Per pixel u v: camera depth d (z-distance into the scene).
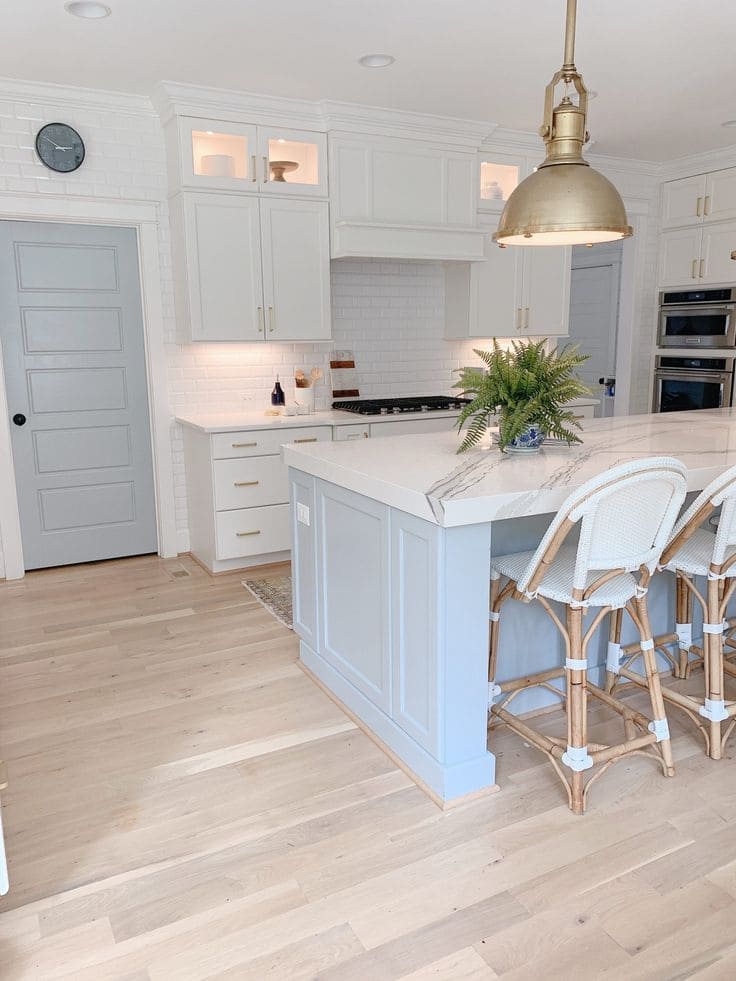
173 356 4.57
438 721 2.18
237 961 1.68
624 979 1.61
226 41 3.35
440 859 1.98
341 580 2.70
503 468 2.45
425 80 3.90
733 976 1.61
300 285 4.48
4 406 4.18
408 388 5.39
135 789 2.32
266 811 2.20
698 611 3.11
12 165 3.97
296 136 4.32
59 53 3.46
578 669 2.11
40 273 4.21
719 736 2.40
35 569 4.48
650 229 6.04
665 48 3.50
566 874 1.92
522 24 3.20
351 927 1.76
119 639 3.47
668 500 2.10
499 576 2.46
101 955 1.70
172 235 4.37
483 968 1.64
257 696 2.91
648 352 6.28
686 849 2.00
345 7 3.02
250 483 4.33
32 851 2.04
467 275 5.10
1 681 3.06
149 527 4.77
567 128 2.46
